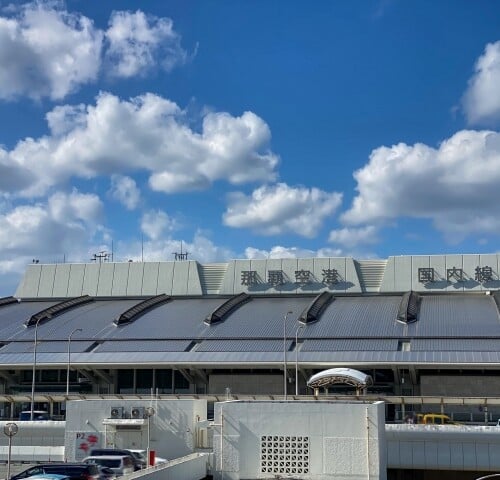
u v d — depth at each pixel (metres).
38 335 90.75
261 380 82.12
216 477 40.50
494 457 45.97
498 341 78.56
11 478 36.75
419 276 99.69
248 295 103.44
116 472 40.69
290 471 39.97
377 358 77.19
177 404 46.94
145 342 86.44
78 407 47.66
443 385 77.81
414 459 46.84
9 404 82.56
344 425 39.78
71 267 111.62
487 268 97.88
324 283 102.12
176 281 107.19
